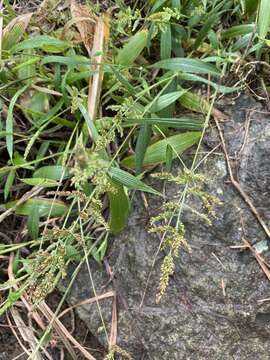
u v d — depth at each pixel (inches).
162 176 13.3
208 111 14.9
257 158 14.9
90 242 15.4
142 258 15.1
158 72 16.4
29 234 15.7
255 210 14.8
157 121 14.5
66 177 15.5
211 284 14.7
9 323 15.6
